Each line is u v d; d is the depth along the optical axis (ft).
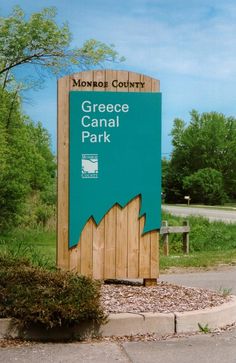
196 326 22.44
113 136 28.76
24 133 95.61
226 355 19.57
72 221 28.48
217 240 74.28
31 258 32.04
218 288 35.06
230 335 22.03
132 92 28.86
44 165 117.91
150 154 29.01
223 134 357.82
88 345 20.43
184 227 65.82
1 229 84.99
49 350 19.81
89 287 21.88
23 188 87.35
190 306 23.76
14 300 20.81
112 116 28.76
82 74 28.60
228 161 357.41
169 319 22.02
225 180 354.95
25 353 19.44
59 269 25.35
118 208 28.84
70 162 28.48
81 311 20.59
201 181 310.04
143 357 19.24
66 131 28.53
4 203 85.51
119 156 28.81
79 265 28.50
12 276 21.95
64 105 28.50
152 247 29.04
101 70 28.68
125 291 26.81
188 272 43.34
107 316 21.29
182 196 339.77
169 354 19.60
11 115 92.89
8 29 83.56
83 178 28.55
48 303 20.58
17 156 92.73
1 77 88.79
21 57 85.20
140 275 28.91
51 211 99.04
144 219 28.99
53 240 77.56
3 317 20.89
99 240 28.68
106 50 85.40
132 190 28.89
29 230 88.79
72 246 28.43
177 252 65.92
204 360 19.03
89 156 28.60
